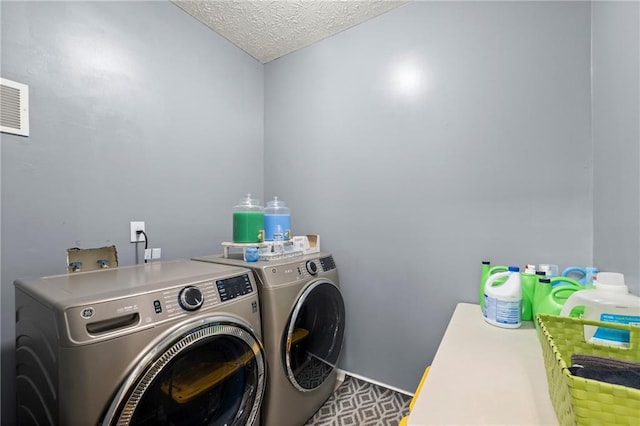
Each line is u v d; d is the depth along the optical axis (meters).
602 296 0.86
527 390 0.72
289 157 2.29
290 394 1.41
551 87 1.39
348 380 1.94
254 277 1.33
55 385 0.77
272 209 2.01
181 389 0.97
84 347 0.74
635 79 0.91
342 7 1.79
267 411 1.31
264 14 1.85
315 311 1.62
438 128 1.68
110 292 0.86
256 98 2.35
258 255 1.50
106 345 0.77
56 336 0.76
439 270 1.68
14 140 1.17
